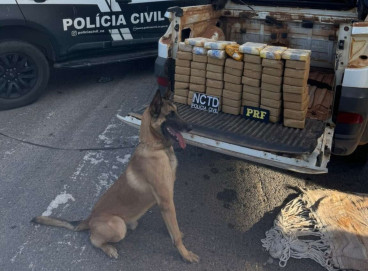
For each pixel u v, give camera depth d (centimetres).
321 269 308
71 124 537
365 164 456
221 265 313
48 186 407
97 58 630
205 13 465
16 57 558
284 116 354
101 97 625
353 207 363
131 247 330
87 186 409
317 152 313
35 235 342
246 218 367
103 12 603
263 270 309
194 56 383
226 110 383
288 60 335
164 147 317
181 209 377
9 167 437
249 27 505
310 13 467
